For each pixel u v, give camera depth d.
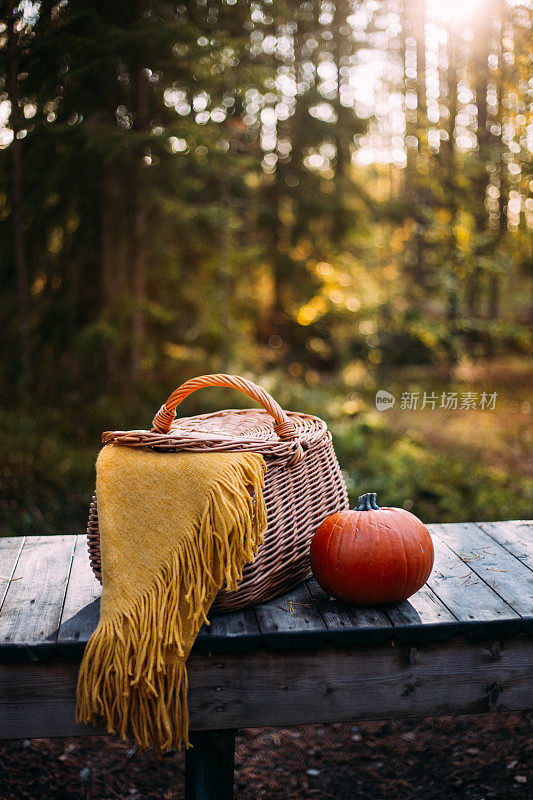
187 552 1.74
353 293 11.11
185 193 8.16
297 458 2.02
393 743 2.71
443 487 5.03
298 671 1.89
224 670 1.86
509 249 9.95
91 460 4.99
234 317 9.28
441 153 9.55
